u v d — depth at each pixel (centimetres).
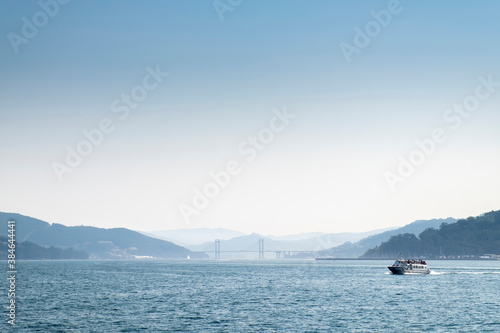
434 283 19112
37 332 9156
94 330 9300
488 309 11750
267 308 11850
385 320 10250
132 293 15300
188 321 10100
